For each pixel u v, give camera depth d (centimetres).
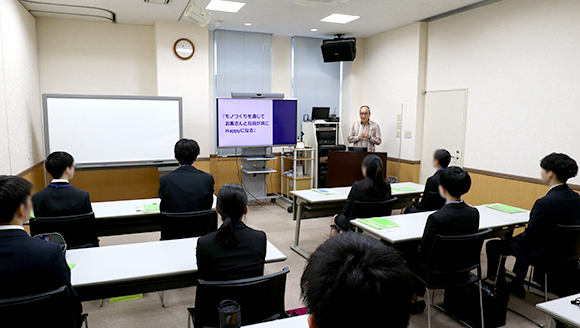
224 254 173
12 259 139
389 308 57
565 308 163
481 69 489
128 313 279
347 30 629
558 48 400
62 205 244
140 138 528
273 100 604
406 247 280
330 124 644
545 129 416
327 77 715
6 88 371
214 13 520
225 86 641
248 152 608
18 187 140
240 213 178
